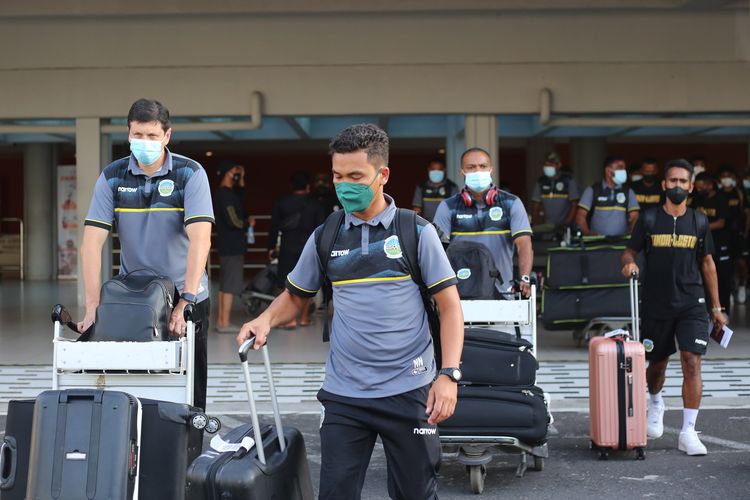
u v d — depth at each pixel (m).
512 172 27.25
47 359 9.52
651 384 6.36
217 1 11.87
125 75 12.45
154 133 4.59
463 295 5.72
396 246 3.39
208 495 3.33
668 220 6.09
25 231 21.38
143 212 4.73
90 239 4.71
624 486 5.28
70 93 12.50
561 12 12.27
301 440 3.72
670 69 12.32
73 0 11.95
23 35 12.46
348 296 3.43
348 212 3.41
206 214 4.71
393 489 3.47
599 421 5.77
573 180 12.52
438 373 3.44
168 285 4.48
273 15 12.27
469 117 12.47
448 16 12.29
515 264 11.52
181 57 12.40
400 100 12.38
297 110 12.40
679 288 6.04
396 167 27.39
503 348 5.36
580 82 12.34
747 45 12.25
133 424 3.87
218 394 7.77
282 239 11.71
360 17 12.30
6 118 12.54
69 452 3.77
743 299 15.06
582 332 9.92
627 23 12.28
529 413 5.17
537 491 5.22
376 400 3.39
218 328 11.39
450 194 11.28
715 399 7.52
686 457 5.88
